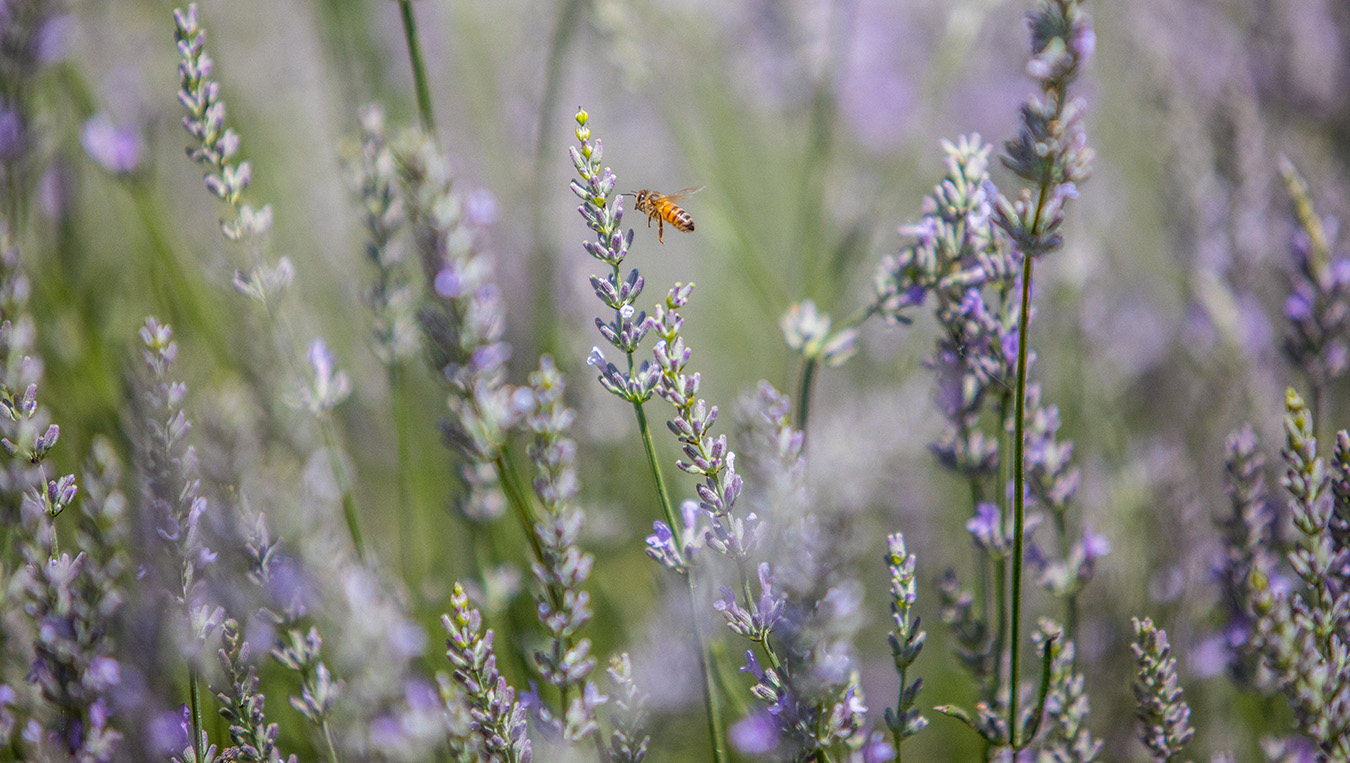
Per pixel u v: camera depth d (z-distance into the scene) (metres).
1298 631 0.88
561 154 1.22
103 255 1.15
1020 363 0.86
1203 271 1.10
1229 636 0.93
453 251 0.88
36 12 1.01
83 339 1.04
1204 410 1.08
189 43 0.91
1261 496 0.93
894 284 0.94
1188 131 1.18
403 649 0.89
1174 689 0.89
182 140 1.19
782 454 0.87
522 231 1.11
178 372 0.99
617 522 1.05
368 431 1.09
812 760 0.86
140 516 0.92
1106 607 0.99
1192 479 1.01
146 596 0.88
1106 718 0.98
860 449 0.87
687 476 1.09
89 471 0.87
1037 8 0.83
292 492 0.90
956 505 1.08
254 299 0.94
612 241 0.86
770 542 0.86
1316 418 0.95
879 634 1.06
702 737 0.97
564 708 0.89
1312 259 0.95
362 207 0.98
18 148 1.01
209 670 0.88
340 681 0.89
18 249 0.91
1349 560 0.88
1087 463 1.07
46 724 0.89
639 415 0.87
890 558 0.87
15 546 0.93
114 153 1.04
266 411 0.97
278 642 0.90
